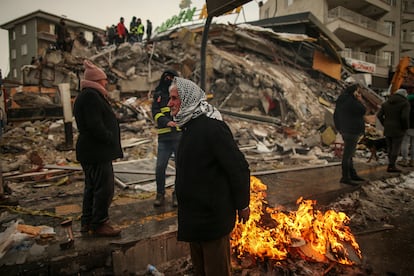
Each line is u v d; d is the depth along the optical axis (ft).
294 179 17.99
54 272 7.94
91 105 8.53
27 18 112.16
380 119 21.24
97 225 9.25
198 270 7.25
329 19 89.40
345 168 16.81
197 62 45.65
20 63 119.55
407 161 23.66
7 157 21.74
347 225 12.53
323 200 14.84
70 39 43.45
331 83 56.29
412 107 22.22
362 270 9.16
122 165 20.40
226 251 6.57
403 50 111.45
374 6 97.81
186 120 6.34
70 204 12.92
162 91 12.62
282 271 8.82
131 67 45.24
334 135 30.40
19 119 30.73
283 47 54.70
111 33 58.80
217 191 6.25
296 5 94.38
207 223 6.22
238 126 35.17
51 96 36.52
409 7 109.70
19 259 7.86
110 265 8.70
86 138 8.81
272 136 33.50
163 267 9.37
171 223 10.57
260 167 22.20
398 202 15.55
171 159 22.61
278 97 41.78
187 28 51.19
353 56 94.27
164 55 48.91
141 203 13.04
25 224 10.43
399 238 11.60
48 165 19.71
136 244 9.02
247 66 44.27
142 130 31.45
